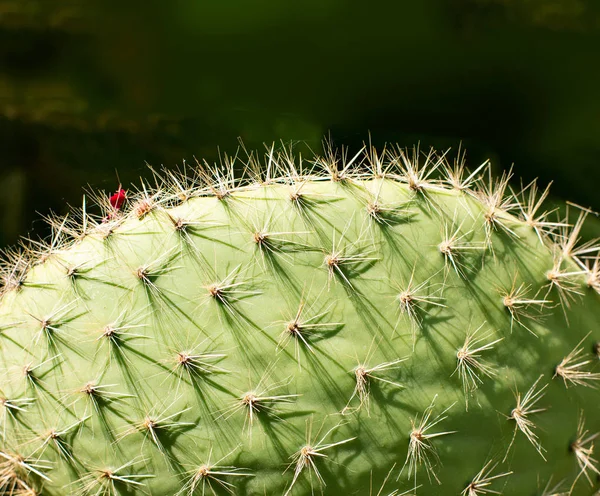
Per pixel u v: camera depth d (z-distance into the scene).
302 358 0.73
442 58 0.87
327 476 0.73
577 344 0.76
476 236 0.76
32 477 0.73
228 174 0.77
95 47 0.88
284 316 0.74
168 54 0.88
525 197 0.88
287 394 0.73
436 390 0.74
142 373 0.73
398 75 0.87
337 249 0.75
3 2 0.86
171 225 0.75
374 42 0.86
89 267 0.74
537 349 0.75
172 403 0.73
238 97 0.88
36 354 0.74
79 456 0.73
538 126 0.88
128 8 0.86
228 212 0.75
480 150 0.88
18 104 0.88
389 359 0.74
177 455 0.73
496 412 0.74
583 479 0.76
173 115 0.88
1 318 0.74
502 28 0.86
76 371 0.73
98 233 0.75
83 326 0.74
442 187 0.77
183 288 0.74
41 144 0.88
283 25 0.86
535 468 0.75
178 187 0.77
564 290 0.77
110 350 0.73
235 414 0.73
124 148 0.88
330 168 0.76
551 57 0.87
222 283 0.74
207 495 0.73
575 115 0.88
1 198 0.87
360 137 0.87
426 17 0.86
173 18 0.87
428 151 0.87
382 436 0.73
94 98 0.89
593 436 0.76
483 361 0.75
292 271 0.74
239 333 0.73
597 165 0.88
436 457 0.74
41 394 0.73
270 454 0.73
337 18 0.85
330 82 0.87
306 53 0.87
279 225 0.75
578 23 0.86
